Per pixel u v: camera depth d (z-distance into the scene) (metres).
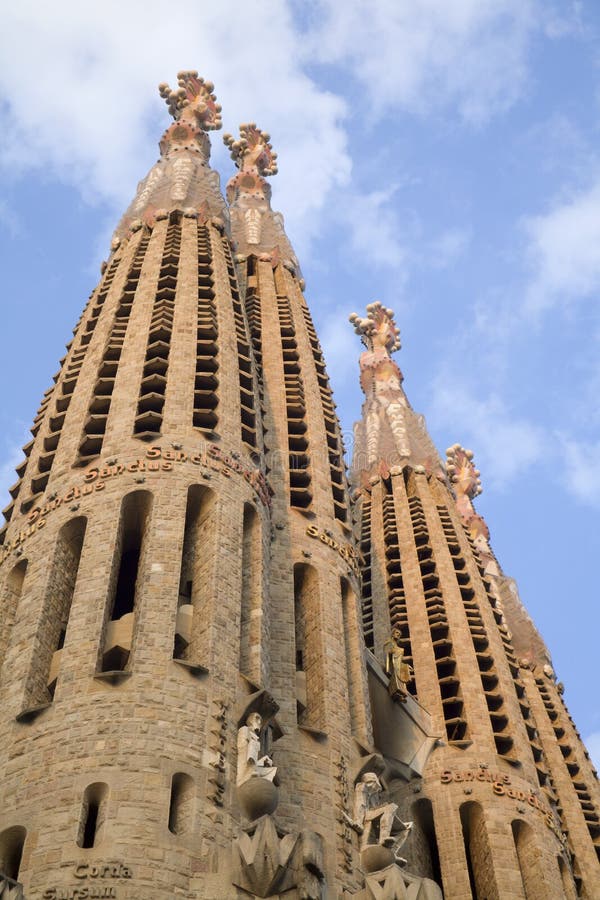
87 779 47.78
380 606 91.56
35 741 50.00
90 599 55.84
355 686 66.00
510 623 105.31
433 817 74.56
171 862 45.50
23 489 66.00
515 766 78.25
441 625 87.56
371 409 113.56
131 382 68.88
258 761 49.88
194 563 59.97
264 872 44.97
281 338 89.88
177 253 83.38
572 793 90.25
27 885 44.59
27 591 58.44
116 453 63.38
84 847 46.66
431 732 78.06
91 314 79.25
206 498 62.47
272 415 80.44
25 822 47.12
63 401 70.75
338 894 50.06
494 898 71.62
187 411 66.38
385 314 126.88
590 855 86.06
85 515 60.62
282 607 65.25
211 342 72.81
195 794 48.19
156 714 50.38
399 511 99.56
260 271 101.06
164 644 53.47
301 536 70.88
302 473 75.50
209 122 105.12
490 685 84.81
